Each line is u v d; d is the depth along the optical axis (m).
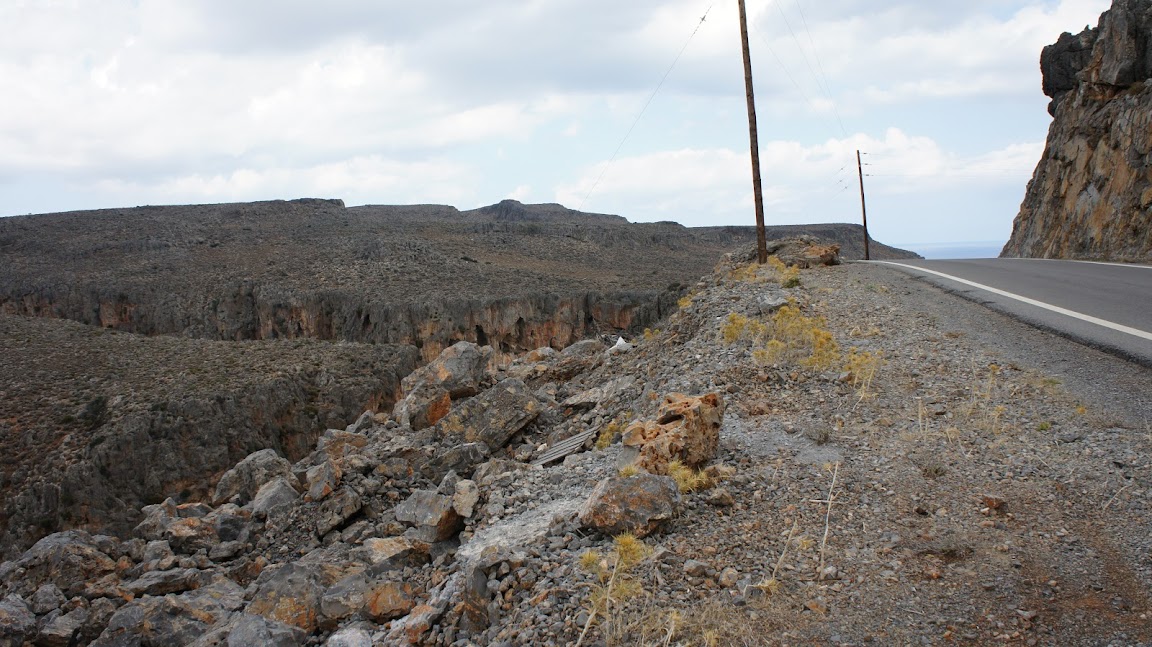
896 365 9.20
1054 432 6.55
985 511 5.37
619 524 5.56
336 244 127.38
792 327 10.73
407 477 9.96
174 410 53.00
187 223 152.25
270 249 130.12
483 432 10.96
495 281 108.50
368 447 12.62
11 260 129.62
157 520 9.75
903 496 5.77
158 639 6.95
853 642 4.11
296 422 59.06
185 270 117.88
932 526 5.27
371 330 95.38
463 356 14.32
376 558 7.38
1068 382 7.77
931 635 4.11
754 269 19.28
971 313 11.98
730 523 5.66
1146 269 17.75
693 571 4.96
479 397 11.38
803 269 20.77
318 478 9.80
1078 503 5.29
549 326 98.94
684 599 4.68
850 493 5.91
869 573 4.78
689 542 5.43
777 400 8.38
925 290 14.98
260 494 10.12
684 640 4.23
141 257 128.25
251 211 169.00
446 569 6.84
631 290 102.06
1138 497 5.21
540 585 5.12
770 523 5.60
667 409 7.15
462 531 7.79
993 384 8.03
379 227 146.62
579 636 4.38
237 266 118.88
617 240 153.50
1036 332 10.15
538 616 4.71
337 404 61.81
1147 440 6.07
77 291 110.62
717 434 7.13
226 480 11.60
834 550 5.10
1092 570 4.48
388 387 66.69
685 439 6.66
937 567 4.75
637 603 4.64
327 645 5.82
